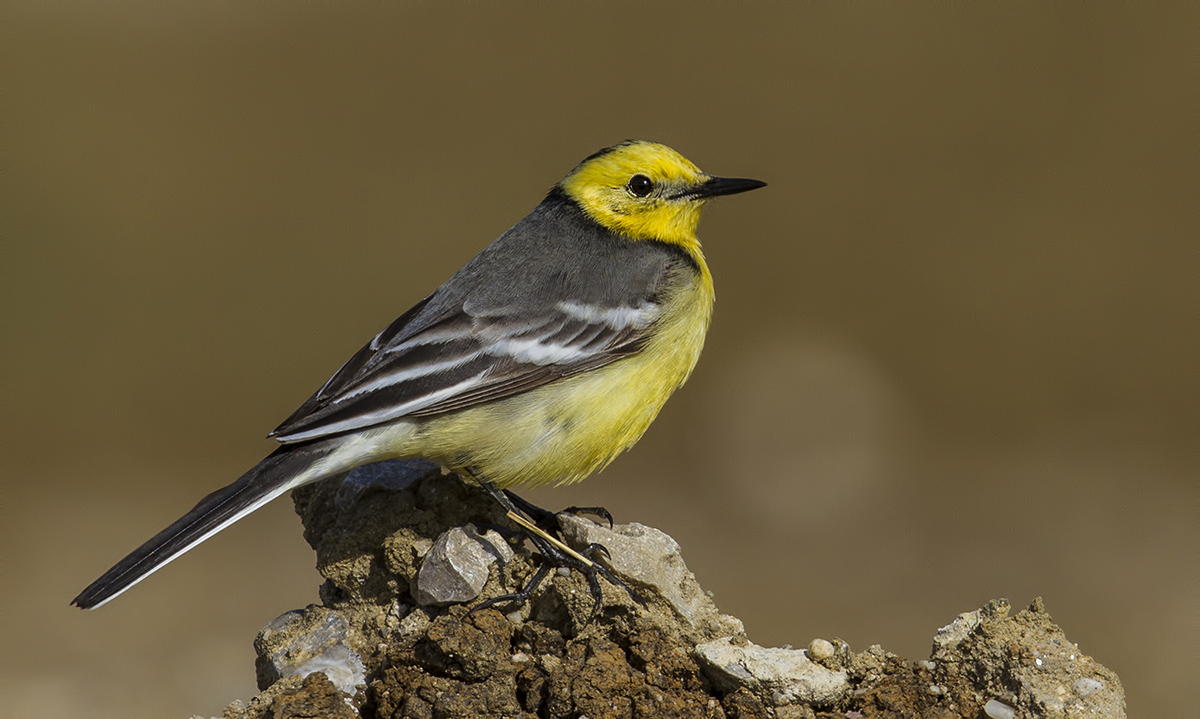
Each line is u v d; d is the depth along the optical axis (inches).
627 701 259.9
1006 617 278.2
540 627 281.7
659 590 281.7
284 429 300.8
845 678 270.2
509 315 330.0
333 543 306.2
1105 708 256.5
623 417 336.5
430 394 313.6
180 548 283.0
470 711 262.1
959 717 265.0
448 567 284.2
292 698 257.4
